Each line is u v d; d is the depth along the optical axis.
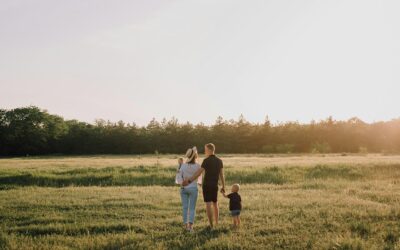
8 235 9.33
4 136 110.69
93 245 8.32
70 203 14.19
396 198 15.10
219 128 125.19
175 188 20.19
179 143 118.12
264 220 10.86
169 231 9.73
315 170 31.11
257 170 30.30
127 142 116.25
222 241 8.40
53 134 116.81
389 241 8.48
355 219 10.76
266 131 119.31
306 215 11.37
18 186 24.12
